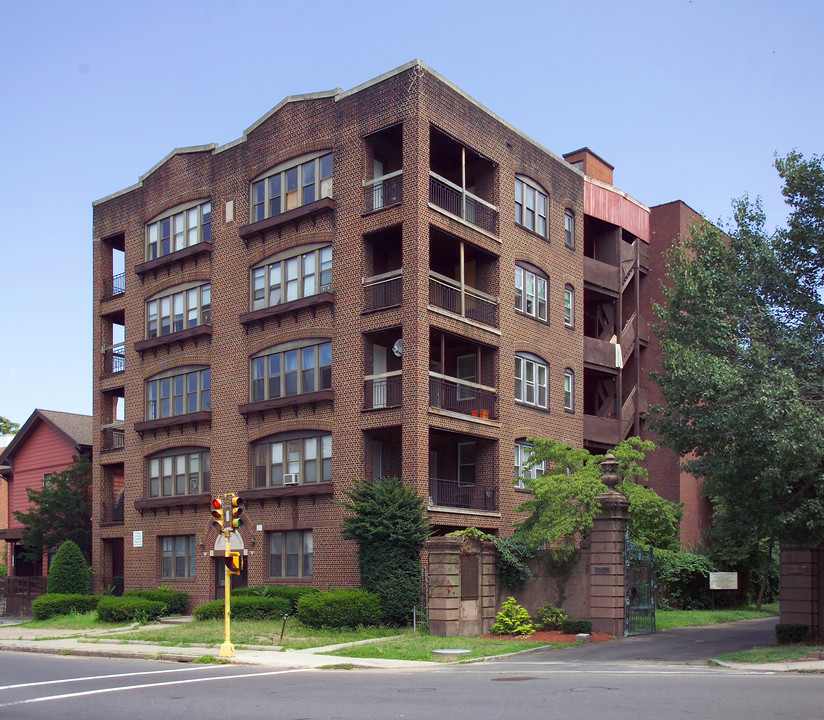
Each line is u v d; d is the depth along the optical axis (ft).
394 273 102.53
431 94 105.19
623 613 87.56
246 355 117.29
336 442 105.50
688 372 74.02
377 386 105.29
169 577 124.36
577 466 96.37
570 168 133.08
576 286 131.75
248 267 118.52
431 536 98.12
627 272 145.59
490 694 48.52
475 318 112.37
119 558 141.08
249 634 87.81
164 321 130.31
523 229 120.37
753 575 140.97
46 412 160.97
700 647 78.48
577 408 128.36
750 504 74.28
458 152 113.09
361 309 104.94
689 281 79.61
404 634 86.38
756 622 112.88
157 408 129.90
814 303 77.10
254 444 115.55
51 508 140.26
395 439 106.73
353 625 89.56
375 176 108.99
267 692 52.21
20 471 164.55
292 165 115.14
